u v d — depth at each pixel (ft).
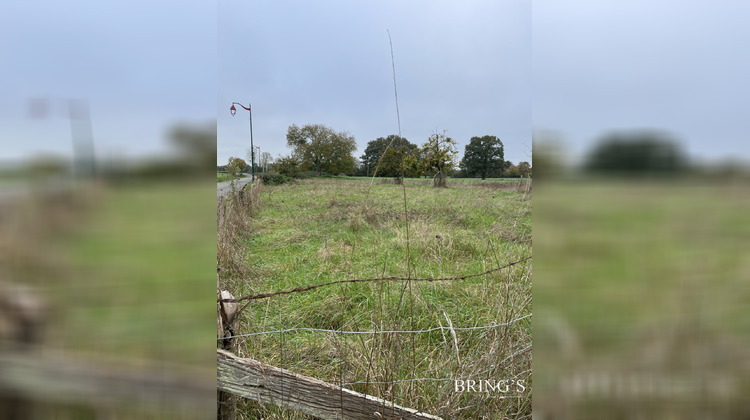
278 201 26.50
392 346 5.15
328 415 3.68
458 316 7.17
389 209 18.26
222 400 3.56
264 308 7.86
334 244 14.11
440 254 11.47
